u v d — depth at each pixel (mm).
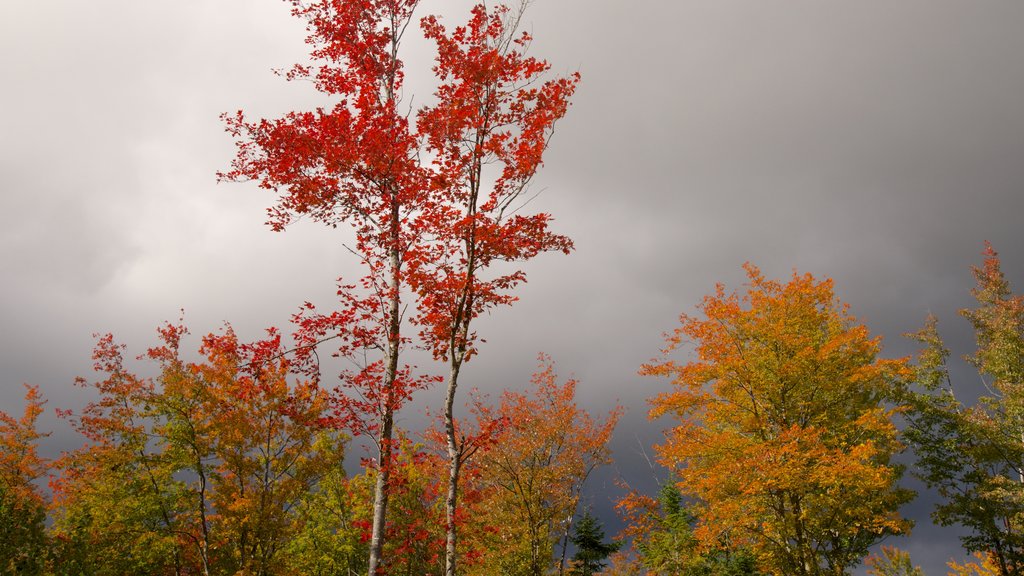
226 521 17703
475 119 11570
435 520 20062
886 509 16672
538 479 22281
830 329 18812
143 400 18484
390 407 11242
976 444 19922
